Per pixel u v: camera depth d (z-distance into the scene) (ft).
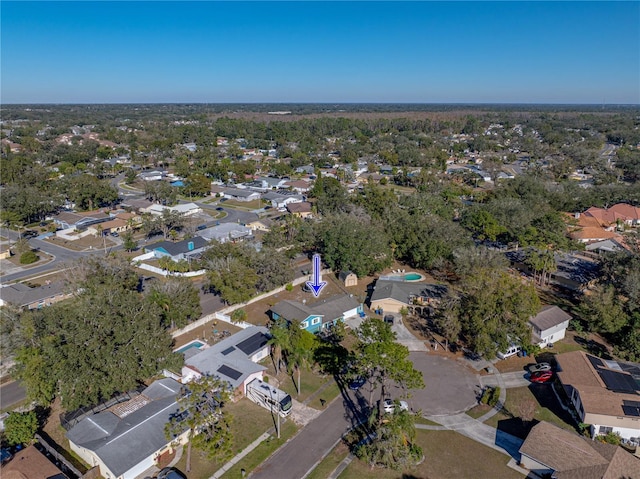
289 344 152.46
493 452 120.98
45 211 357.41
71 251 292.81
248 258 222.07
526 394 145.48
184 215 351.67
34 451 114.73
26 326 150.10
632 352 163.02
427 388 148.87
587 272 245.45
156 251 278.46
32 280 243.60
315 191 424.87
